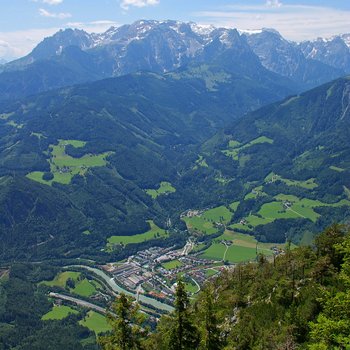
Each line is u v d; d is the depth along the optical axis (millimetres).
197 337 61688
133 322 58344
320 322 49656
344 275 52781
